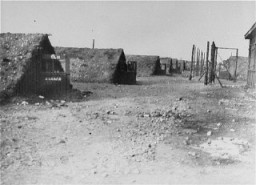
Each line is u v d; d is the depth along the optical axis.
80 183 5.12
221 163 6.26
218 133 8.71
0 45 15.24
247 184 5.14
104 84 24.28
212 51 25.45
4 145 6.78
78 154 6.57
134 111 11.69
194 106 13.09
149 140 7.79
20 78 13.17
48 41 16.28
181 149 7.17
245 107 12.83
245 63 42.09
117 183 5.15
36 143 7.13
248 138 8.17
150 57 44.94
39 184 5.05
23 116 9.76
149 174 5.59
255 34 18.17
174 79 34.81
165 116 10.89
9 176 5.31
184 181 5.27
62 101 13.37
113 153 6.69
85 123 9.25
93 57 27.84
